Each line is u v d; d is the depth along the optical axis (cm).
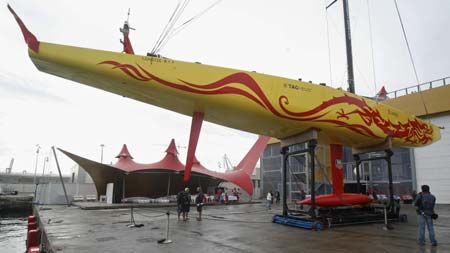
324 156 1218
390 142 1186
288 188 3012
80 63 696
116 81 752
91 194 2925
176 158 2684
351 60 1405
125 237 812
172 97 821
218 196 2669
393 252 621
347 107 1075
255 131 1076
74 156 2267
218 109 877
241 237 804
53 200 2655
